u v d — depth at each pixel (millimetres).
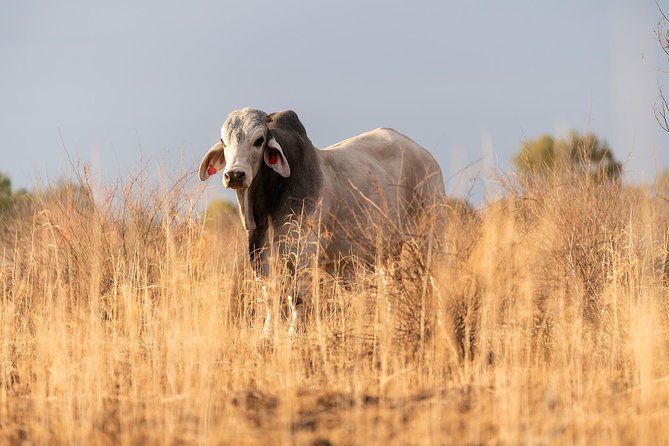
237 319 32156
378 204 36906
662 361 25328
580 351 25578
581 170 35312
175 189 34562
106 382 25031
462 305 26688
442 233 28797
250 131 32781
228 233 44156
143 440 19906
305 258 34000
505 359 24578
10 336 31266
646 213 34344
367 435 19609
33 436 20484
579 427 19406
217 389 23672
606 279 30531
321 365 26656
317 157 35406
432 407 21500
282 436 19391
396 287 27578
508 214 27734
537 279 27938
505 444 18719
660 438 18781
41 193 37625
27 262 36812
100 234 34094
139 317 30438
